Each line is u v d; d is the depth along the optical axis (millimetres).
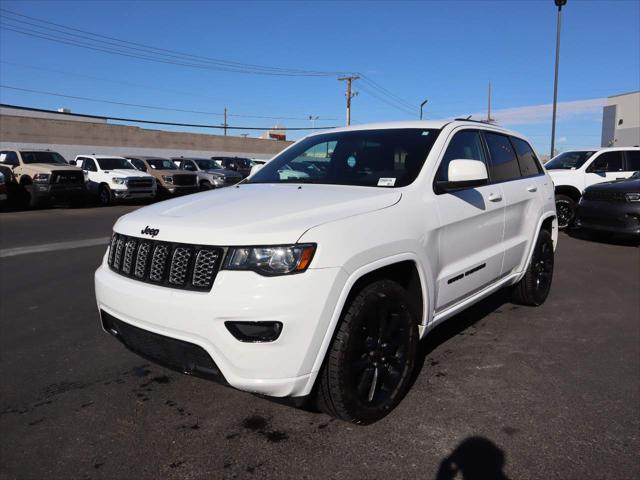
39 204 18562
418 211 3209
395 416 3068
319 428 2957
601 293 5875
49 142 33250
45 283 6520
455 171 3379
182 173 21328
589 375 3637
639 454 2662
